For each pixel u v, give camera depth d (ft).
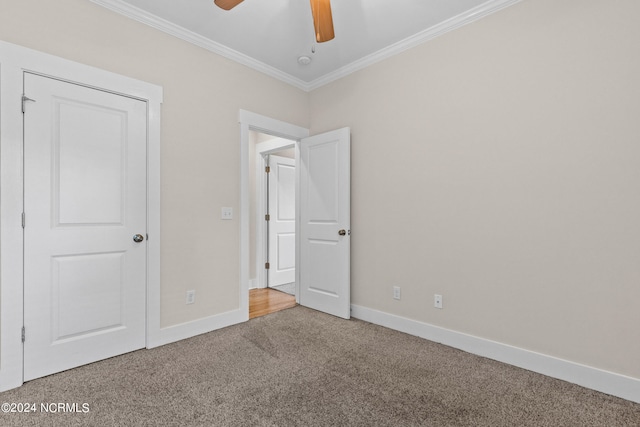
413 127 8.81
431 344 8.15
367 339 8.46
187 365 6.95
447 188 8.12
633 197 5.69
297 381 6.31
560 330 6.45
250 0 7.27
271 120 10.58
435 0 7.23
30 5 6.23
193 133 8.68
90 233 6.97
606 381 5.93
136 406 5.45
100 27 7.13
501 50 7.23
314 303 11.19
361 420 5.12
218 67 9.26
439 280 8.27
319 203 11.00
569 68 6.34
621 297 5.81
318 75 11.09
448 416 5.24
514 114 7.04
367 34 8.60
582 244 6.20
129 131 7.55
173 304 8.29
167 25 8.10
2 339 5.88
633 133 5.68
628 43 5.73
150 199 7.83
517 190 6.98
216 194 9.18
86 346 6.93
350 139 10.37
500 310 7.25
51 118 6.47
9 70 5.97
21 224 6.10
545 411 5.39
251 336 8.65
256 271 14.52
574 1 6.29
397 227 9.16
